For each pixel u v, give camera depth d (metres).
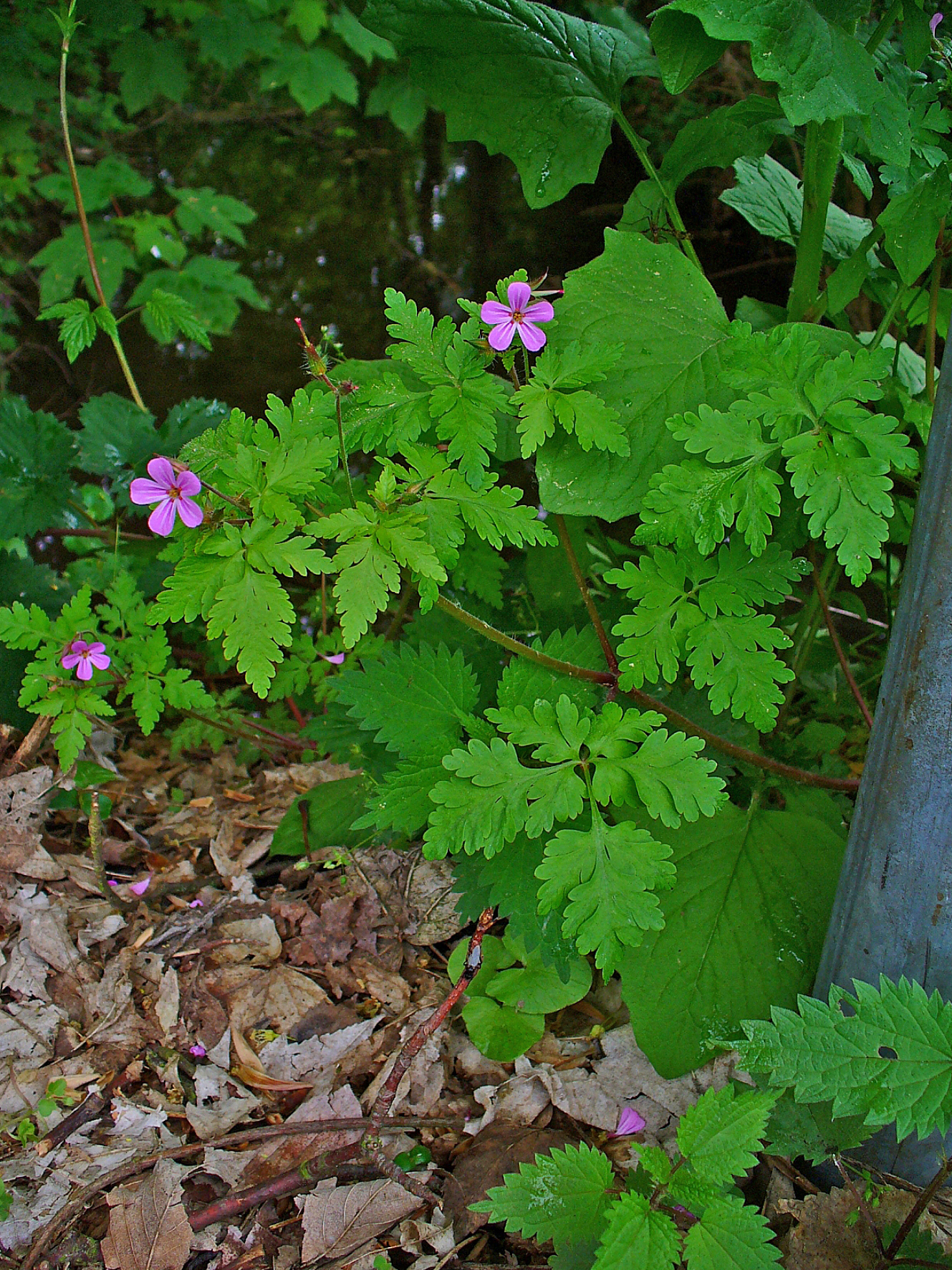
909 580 0.26
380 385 0.30
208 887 0.37
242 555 0.28
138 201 1.00
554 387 0.29
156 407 0.85
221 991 0.33
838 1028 0.24
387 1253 0.28
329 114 1.07
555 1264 0.25
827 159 0.33
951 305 0.36
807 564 0.30
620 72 0.35
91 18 0.82
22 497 0.42
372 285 0.98
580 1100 0.30
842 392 0.28
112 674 0.37
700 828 0.32
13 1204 0.28
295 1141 0.30
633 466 0.30
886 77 0.31
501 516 0.29
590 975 0.32
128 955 0.34
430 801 0.30
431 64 0.35
